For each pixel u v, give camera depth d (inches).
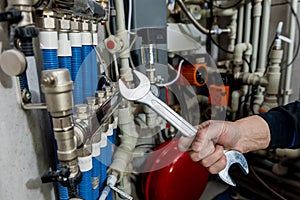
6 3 11.0
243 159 21.8
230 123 22.8
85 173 15.7
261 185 38.6
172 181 27.3
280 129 23.3
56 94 10.8
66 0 12.5
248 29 45.9
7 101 11.6
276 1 43.3
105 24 23.5
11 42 10.4
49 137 16.0
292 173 37.1
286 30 42.1
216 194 39.4
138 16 25.5
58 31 13.9
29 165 13.5
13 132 12.1
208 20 47.3
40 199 14.6
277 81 39.8
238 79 43.9
